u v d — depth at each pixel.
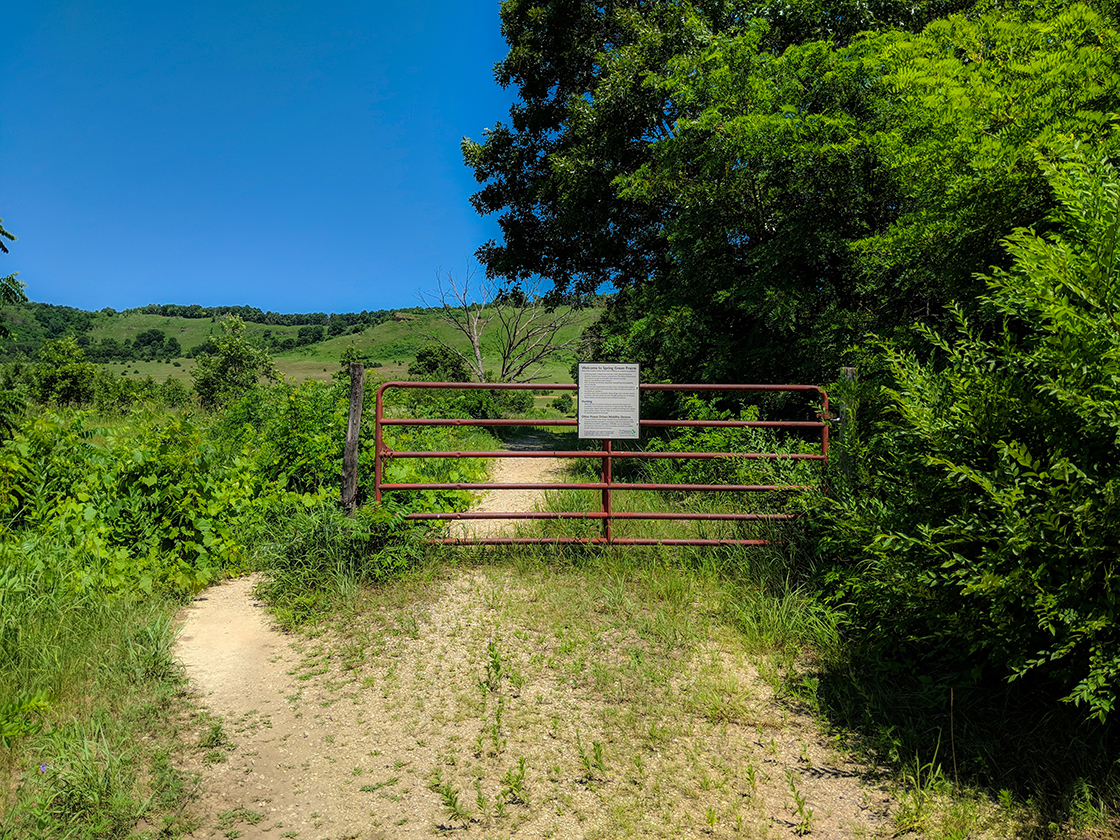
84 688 3.53
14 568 4.49
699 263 10.96
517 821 2.76
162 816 2.72
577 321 25.66
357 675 4.00
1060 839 2.66
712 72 9.82
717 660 4.12
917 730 3.40
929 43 6.32
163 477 5.67
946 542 3.17
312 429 7.51
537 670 4.02
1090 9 5.50
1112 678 2.88
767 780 3.06
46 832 2.51
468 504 7.59
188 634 4.50
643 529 6.34
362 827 2.73
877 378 6.22
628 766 3.13
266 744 3.30
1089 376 3.04
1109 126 4.78
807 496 5.18
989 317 5.00
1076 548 2.87
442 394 20.36
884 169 8.18
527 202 18.64
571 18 17.62
